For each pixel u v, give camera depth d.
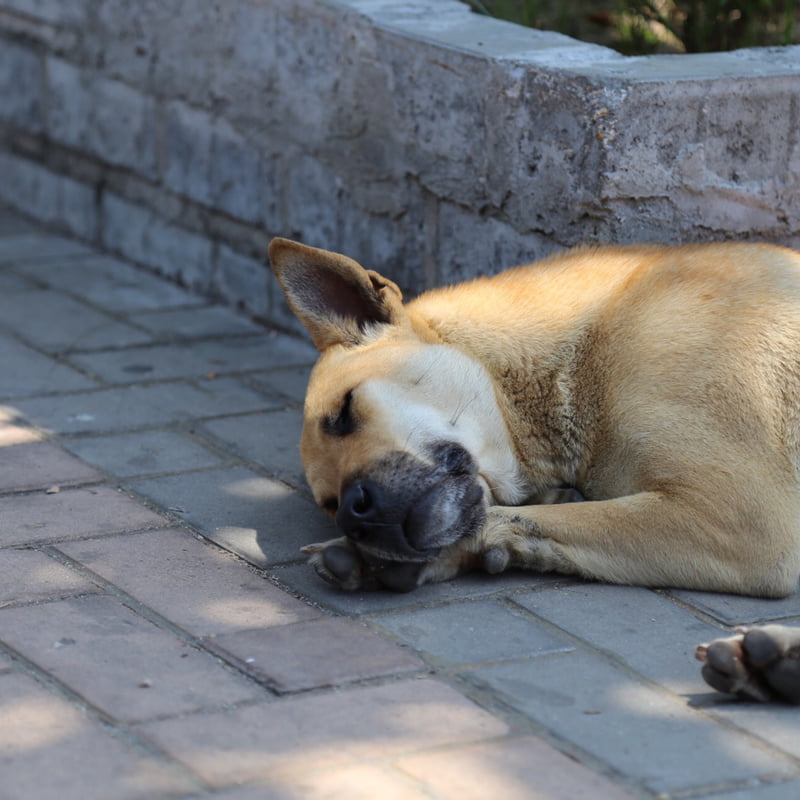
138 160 8.94
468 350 5.25
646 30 8.06
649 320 5.04
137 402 6.82
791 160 6.14
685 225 6.05
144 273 9.04
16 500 5.58
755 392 4.82
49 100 9.69
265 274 8.02
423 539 4.70
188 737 3.78
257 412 6.73
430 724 3.87
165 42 8.48
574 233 6.06
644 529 4.80
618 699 4.04
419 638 4.44
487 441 5.11
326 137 7.41
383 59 6.91
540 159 6.14
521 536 4.90
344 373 5.09
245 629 4.48
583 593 4.81
